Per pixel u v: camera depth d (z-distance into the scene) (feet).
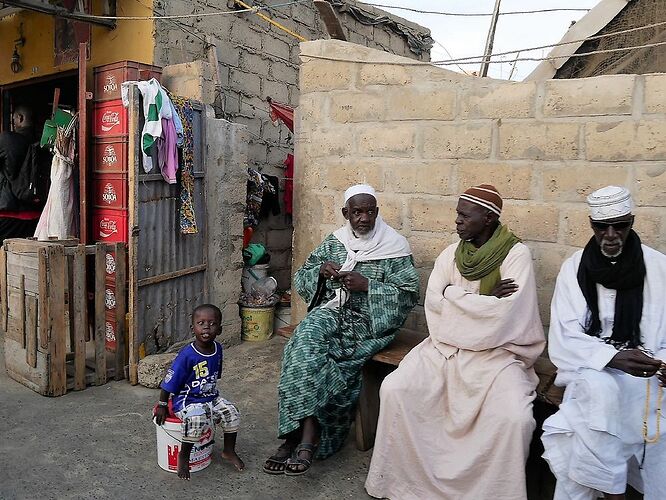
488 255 10.36
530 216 12.59
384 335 12.19
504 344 10.06
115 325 15.34
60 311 14.16
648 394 9.00
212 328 10.48
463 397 10.02
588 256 9.75
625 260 9.37
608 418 8.36
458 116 13.29
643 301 9.44
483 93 12.95
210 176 17.78
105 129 17.02
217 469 11.13
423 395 10.16
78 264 14.47
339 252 12.73
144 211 15.48
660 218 11.31
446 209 13.64
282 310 20.34
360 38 27.53
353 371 11.57
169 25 19.84
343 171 14.96
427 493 9.95
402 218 14.23
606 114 11.65
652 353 9.26
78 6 20.18
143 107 15.17
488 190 10.59
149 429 12.67
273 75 23.72
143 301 15.60
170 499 10.10
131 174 14.90
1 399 14.03
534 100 12.37
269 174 23.73
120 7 20.29
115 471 10.92
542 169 12.39
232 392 14.96
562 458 8.79
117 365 15.39
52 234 18.02
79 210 18.22
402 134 14.03
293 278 16.11
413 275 12.38
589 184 11.93
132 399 14.25
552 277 12.44
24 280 14.64
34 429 12.49
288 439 11.30
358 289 11.91
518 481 9.13
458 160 13.38
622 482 8.47
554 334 9.71
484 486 9.38
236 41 22.02
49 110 26.68
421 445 9.97
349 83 14.66
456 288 10.37
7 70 24.90
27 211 21.86
